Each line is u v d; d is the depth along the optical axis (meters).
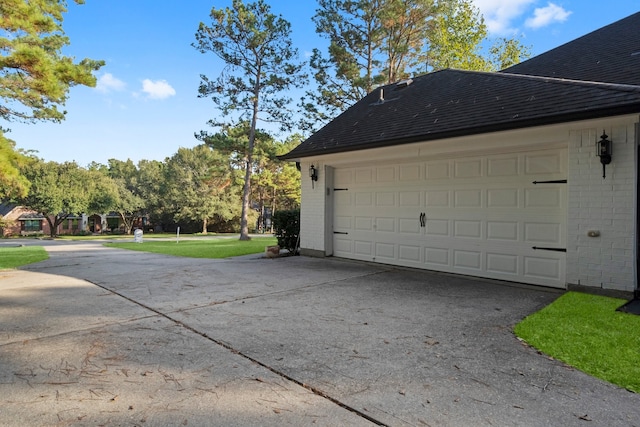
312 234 9.48
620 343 3.36
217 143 20.42
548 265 5.91
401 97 9.69
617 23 8.80
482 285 6.10
